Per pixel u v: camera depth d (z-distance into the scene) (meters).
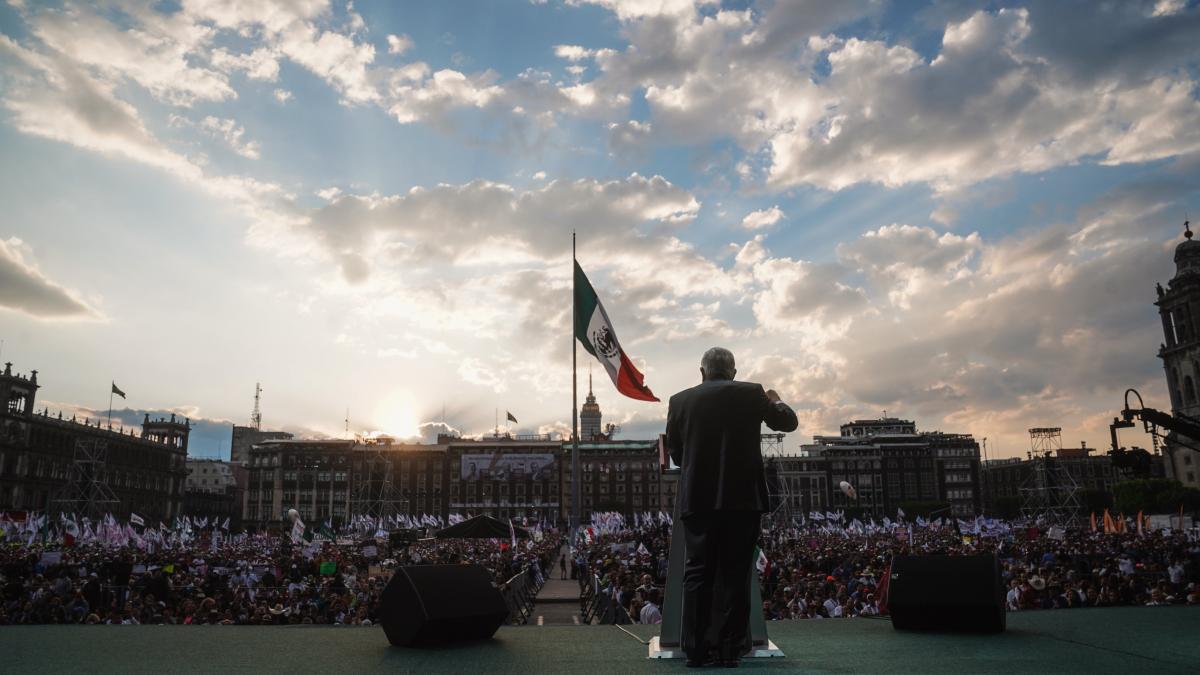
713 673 3.98
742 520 4.34
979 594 5.13
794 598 19.27
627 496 152.00
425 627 4.71
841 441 179.75
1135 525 64.31
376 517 142.50
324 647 4.87
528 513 151.12
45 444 115.88
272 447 153.00
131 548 46.66
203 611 18.45
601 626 5.92
